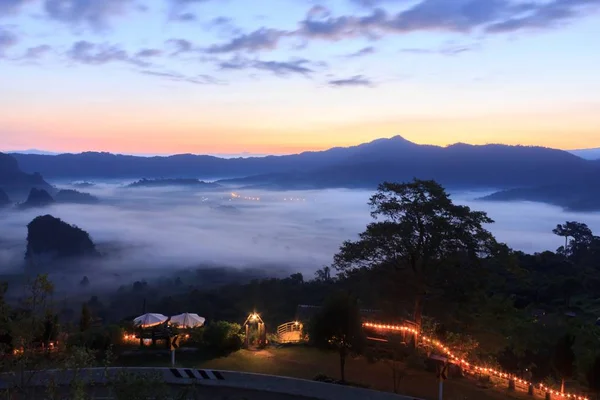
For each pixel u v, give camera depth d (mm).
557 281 74750
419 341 25125
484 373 23656
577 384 26766
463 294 25688
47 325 15492
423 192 26312
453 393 20547
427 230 25781
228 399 18500
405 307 27328
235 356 24375
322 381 20641
